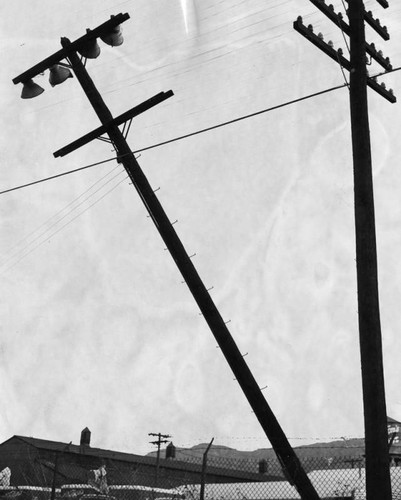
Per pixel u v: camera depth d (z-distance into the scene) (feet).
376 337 27.40
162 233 35.01
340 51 32.17
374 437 26.08
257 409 31.58
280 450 30.78
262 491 52.60
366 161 30.04
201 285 33.96
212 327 33.12
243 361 32.48
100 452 108.37
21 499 69.31
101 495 63.67
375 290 28.09
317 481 46.39
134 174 36.35
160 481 91.71
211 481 94.58
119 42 38.75
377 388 26.68
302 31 30.94
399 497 42.55
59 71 39.40
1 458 104.63
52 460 102.17
